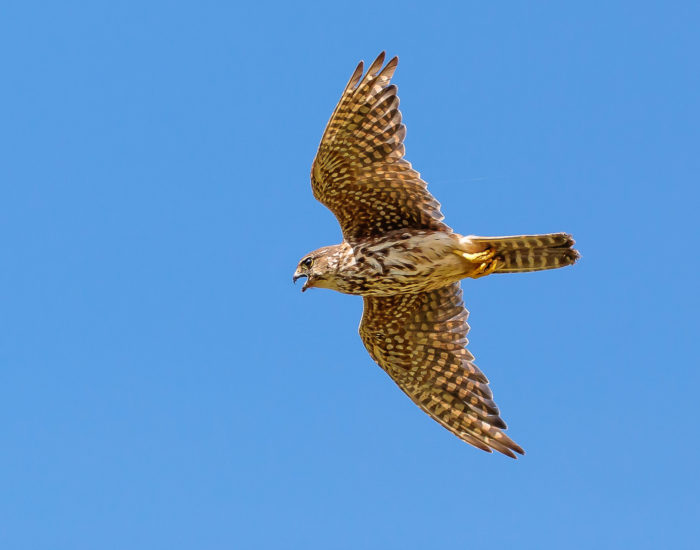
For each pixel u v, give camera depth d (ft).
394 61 49.24
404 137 50.01
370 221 53.31
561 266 50.26
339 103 49.16
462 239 51.11
